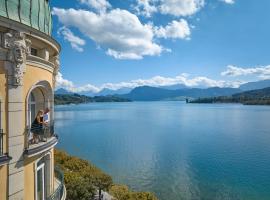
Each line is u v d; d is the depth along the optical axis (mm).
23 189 14875
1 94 13453
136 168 73812
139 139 121062
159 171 70938
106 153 92688
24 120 14781
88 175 47844
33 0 15773
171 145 106562
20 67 14094
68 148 101812
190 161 81500
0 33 13336
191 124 179625
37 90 17219
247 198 53875
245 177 66375
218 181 63500
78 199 38531
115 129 156500
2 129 13570
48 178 18109
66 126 173625
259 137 122812
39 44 16094
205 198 53719
